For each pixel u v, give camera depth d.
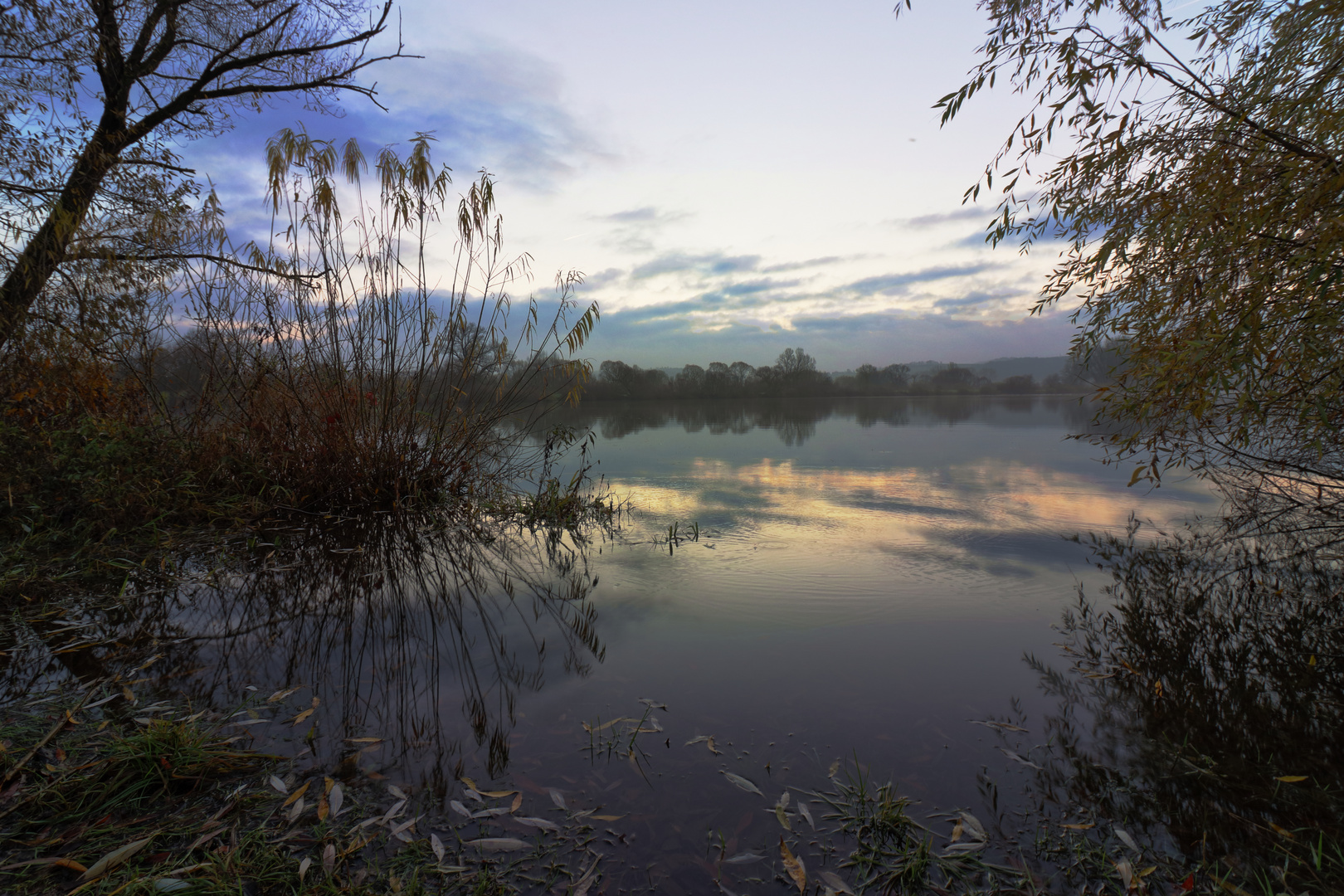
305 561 3.88
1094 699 2.20
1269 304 2.38
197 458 4.79
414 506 5.18
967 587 3.36
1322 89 2.25
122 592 3.12
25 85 4.69
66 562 3.51
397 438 5.39
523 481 6.65
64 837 1.50
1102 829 1.57
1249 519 4.07
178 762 1.73
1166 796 1.69
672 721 2.06
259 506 4.65
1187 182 2.56
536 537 4.56
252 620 2.93
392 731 1.99
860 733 1.99
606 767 1.81
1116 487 5.99
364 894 1.36
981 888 1.38
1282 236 2.32
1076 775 1.78
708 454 8.79
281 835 1.53
